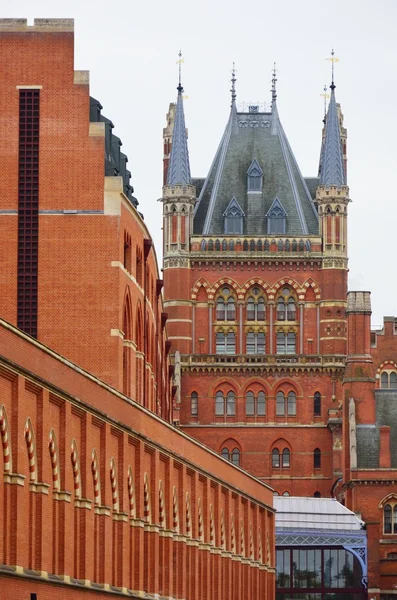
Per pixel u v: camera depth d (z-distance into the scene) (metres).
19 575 90.81
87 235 149.38
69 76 151.12
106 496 111.62
